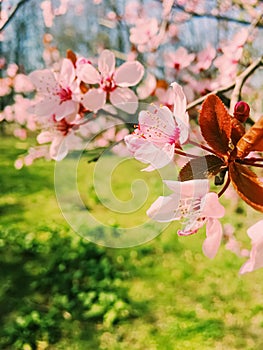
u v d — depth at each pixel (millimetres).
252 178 773
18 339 3990
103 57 1312
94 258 5223
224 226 4164
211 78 3939
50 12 5195
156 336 3979
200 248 5230
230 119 801
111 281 4832
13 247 5453
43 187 7707
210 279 4730
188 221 773
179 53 3561
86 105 1307
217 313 4211
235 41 3113
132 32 3225
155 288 4703
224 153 797
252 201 753
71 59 1368
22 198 7238
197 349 3785
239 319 4105
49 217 6402
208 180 767
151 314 4293
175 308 4363
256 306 4250
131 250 5301
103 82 1312
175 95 845
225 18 3102
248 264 758
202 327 4039
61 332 4078
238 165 783
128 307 4395
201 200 766
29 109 1369
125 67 1298
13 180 7941
